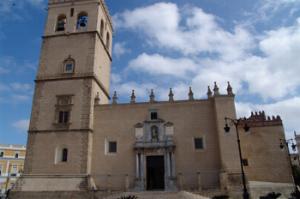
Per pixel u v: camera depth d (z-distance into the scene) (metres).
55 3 53.19
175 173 40.56
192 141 42.16
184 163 41.06
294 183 41.59
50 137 43.00
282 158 45.47
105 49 54.56
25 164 41.84
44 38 50.34
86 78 45.81
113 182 41.28
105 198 35.94
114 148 43.41
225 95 42.62
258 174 45.22
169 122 43.41
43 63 48.25
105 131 44.22
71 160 41.19
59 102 45.00
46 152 42.16
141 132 43.38
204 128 42.59
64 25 51.38
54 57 48.47
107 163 42.38
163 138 42.59
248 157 46.31
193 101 44.28
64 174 40.44
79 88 45.38
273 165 45.34
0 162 95.75
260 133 47.47
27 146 42.81
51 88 46.16
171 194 33.97
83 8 51.84
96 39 49.16
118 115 44.94
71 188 38.97
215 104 42.41
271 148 46.34
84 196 38.09
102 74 51.69
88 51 47.88
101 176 41.69
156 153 41.75
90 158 42.22
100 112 45.44
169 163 40.97
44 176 40.66
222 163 38.81
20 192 39.38
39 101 45.50
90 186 39.19
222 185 37.47
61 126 43.34
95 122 44.91
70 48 48.66
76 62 47.28
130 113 44.84
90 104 44.19
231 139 39.94
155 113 44.50
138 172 40.91
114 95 46.78
